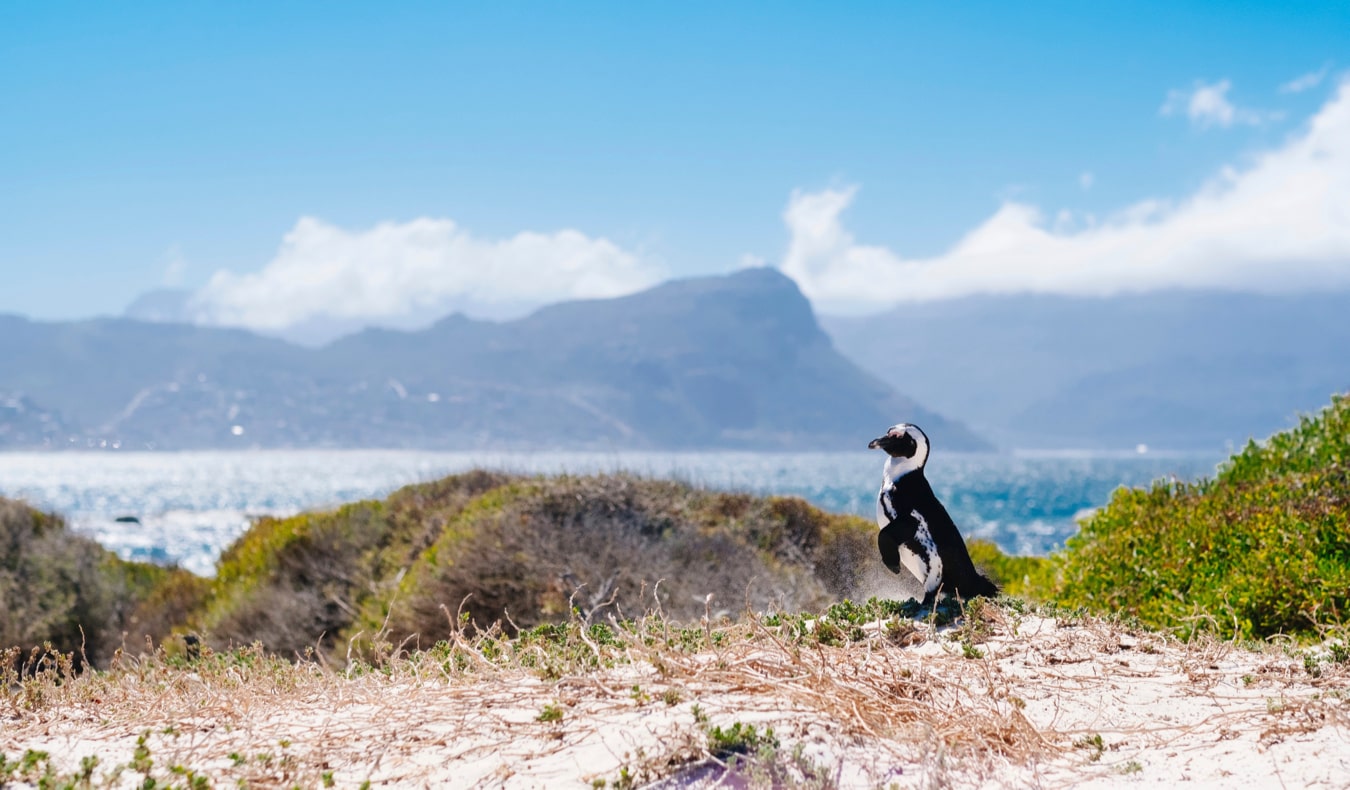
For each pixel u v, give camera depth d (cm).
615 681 548
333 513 1708
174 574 1869
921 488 721
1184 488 1169
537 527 1348
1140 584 1007
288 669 689
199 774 461
